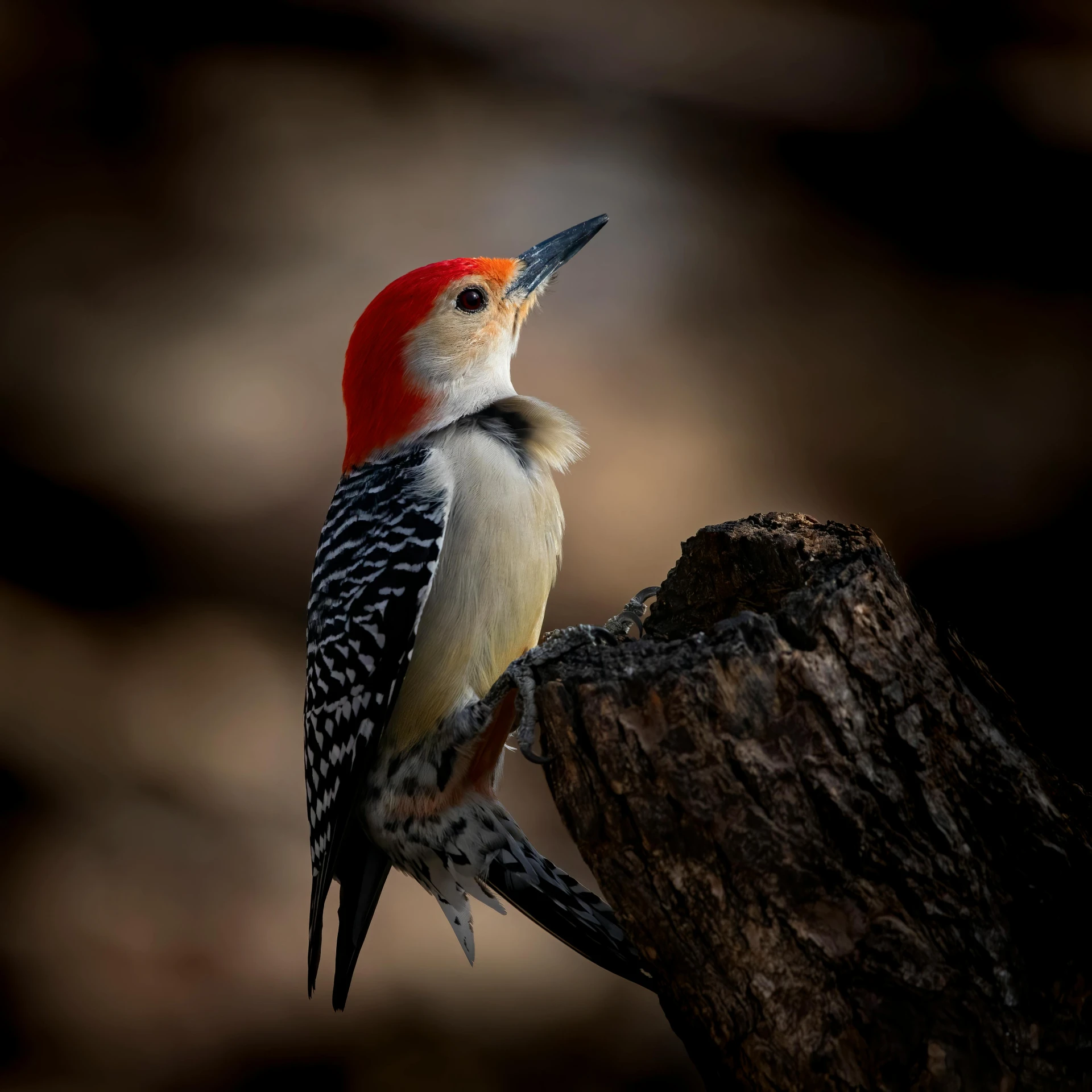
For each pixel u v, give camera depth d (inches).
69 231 686.5
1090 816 144.9
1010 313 693.3
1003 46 999.0
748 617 142.5
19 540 549.3
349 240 698.8
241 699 497.7
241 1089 347.9
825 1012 132.6
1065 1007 132.3
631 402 593.0
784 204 772.6
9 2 859.4
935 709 141.5
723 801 135.3
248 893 412.5
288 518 573.9
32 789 432.5
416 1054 365.4
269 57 858.8
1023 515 569.9
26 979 369.4
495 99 844.6
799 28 1008.9
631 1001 400.2
